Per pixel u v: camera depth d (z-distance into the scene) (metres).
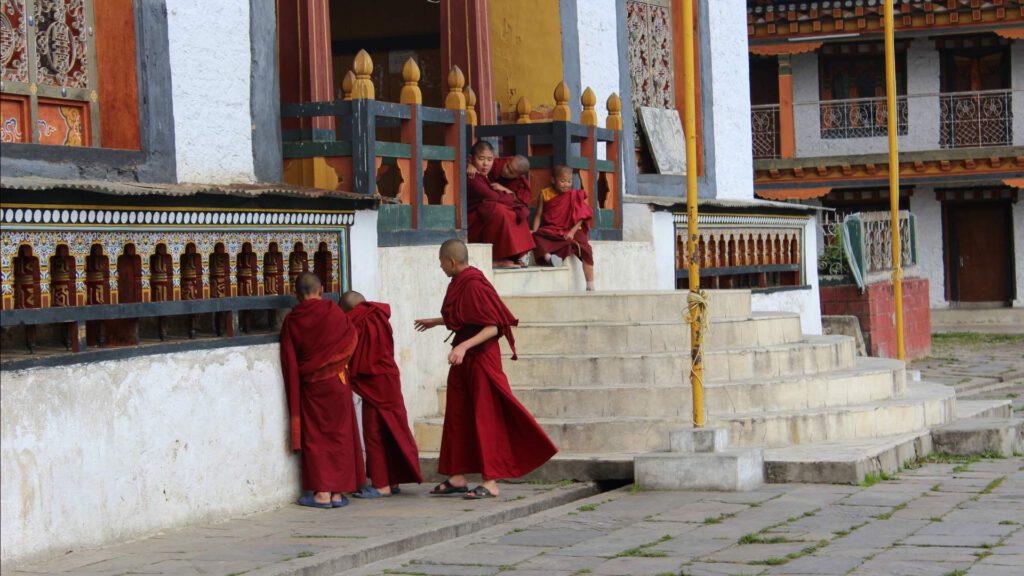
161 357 9.88
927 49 42.00
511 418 11.52
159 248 9.94
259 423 10.80
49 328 9.44
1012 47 41.59
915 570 8.45
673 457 11.65
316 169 12.52
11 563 8.57
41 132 9.86
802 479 11.86
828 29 40.41
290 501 11.10
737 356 13.50
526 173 15.86
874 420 13.37
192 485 10.12
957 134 41.75
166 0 10.71
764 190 41.53
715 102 21.38
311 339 11.02
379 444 11.52
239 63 11.49
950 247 42.72
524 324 13.95
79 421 9.13
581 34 17.84
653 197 18.52
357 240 12.09
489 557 9.19
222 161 11.28
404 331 12.88
